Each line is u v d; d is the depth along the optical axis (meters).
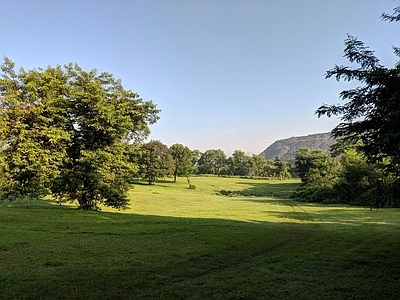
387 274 8.30
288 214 28.23
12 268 8.36
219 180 95.56
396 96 6.69
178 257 9.83
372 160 8.27
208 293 6.66
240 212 29.59
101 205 30.19
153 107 28.41
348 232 16.72
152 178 71.88
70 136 23.38
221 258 9.89
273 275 8.06
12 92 20.77
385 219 24.31
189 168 83.19
